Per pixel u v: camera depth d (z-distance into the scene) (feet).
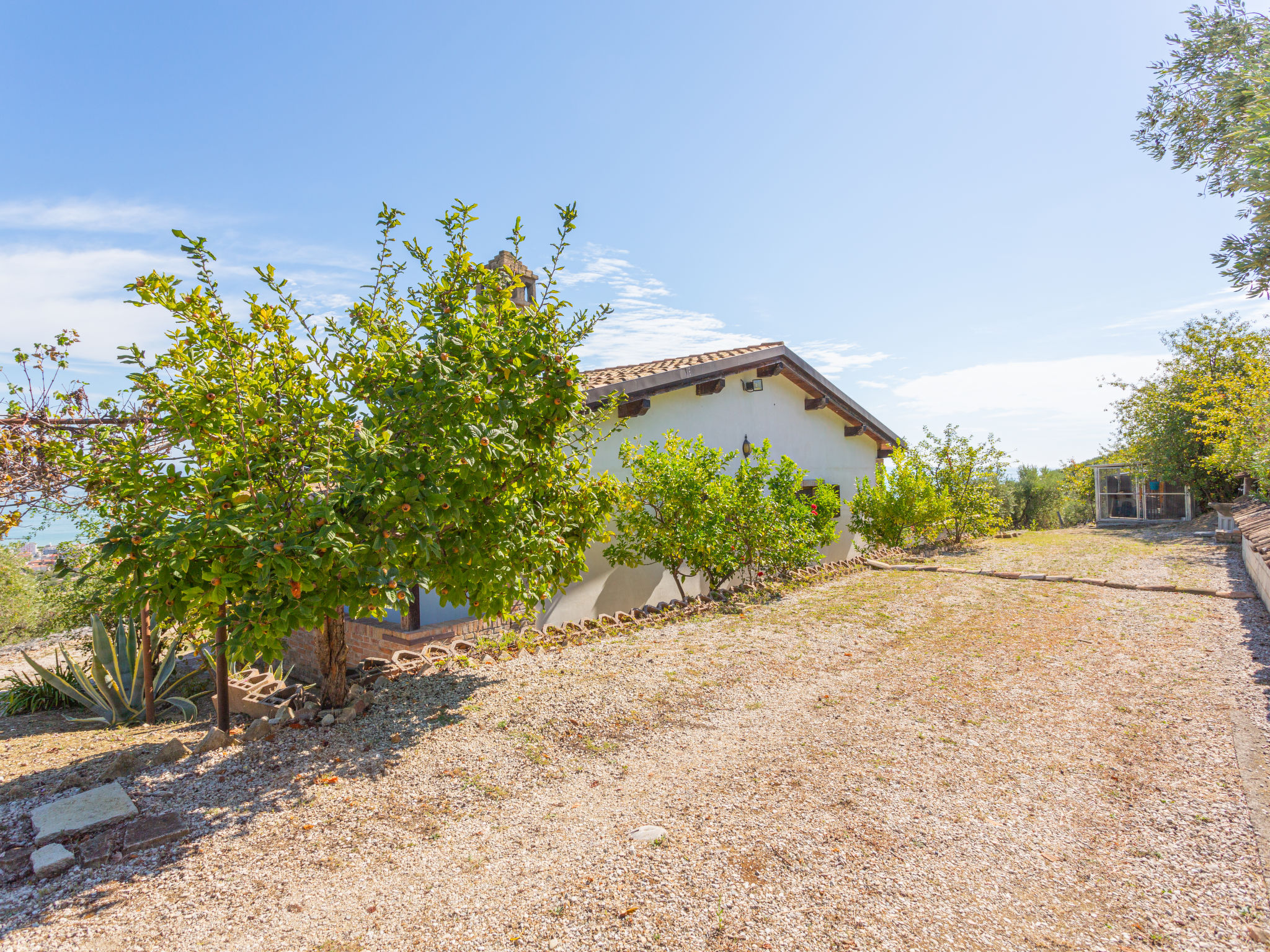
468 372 14.60
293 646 28.25
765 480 35.40
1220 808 11.78
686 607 29.27
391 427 14.34
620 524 29.60
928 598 32.53
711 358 37.45
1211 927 8.68
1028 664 21.45
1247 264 18.21
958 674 20.70
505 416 14.96
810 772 13.87
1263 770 13.10
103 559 12.06
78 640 31.55
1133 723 16.16
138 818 11.58
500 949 8.40
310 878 10.00
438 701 17.37
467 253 16.94
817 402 47.29
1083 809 12.09
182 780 13.15
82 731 19.62
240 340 14.35
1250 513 40.91
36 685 25.25
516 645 22.54
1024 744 15.24
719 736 15.92
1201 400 61.26
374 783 13.07
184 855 10.53
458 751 14.56
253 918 9.01
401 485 13.10
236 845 10.84
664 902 9.30
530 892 9.60
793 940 8.49
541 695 18.04
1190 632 24.38
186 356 13.46
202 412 13.89
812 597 33.22
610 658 22.08
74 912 9.04
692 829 11.44
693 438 36.37
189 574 12.45
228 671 19.17
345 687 16.93
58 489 20.17
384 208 16.62
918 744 15.31
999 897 9.47
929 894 9.53
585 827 11.57
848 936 8.58
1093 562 42.73
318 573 12.45
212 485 12.78
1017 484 86.58
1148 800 12.32
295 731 15.53
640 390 30.19
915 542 53.01
